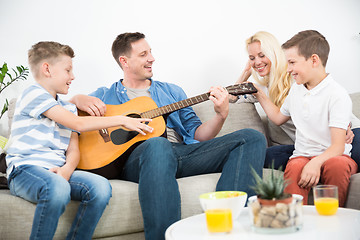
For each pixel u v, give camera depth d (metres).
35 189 1.51
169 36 2.88
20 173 1.61
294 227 1.03
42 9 2.73
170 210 1.52
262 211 1.04
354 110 2.44
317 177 1.70
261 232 1.05
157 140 1.62
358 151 1.95
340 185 1.68
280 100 2.40
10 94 2.68
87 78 2.75
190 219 1.25
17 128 1.74
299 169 1.77
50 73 1.82
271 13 3.05
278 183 1.06
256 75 2.64
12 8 2.70
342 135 1.80
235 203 1.16
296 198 1.08
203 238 1.04
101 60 2.78
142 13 2.85
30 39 2.72
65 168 1.67
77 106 2.00
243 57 2.99
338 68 3.09
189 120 2.29
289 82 2.42
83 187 1.57
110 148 1.90
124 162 1.92
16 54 2.70
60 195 1.49
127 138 1.93
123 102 2.22
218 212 1.08
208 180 1.80
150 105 2.08
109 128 1.96
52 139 1.74
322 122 1.90
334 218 1.15
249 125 2.46
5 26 2.69
